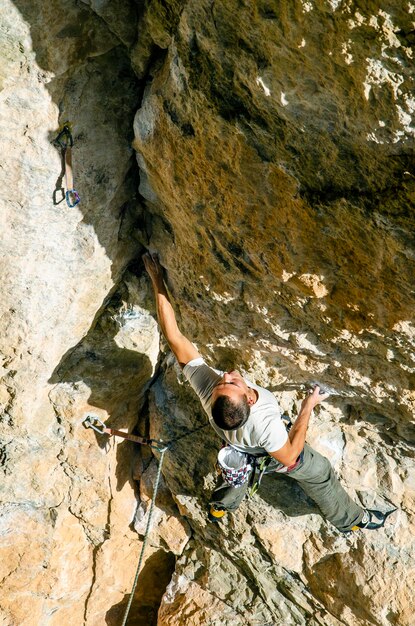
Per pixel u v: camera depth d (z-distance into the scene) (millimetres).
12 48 3609
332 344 4270
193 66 3545
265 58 3215
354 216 3496
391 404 4508
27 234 4332
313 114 3275
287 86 3221
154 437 5734
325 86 3127
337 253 3723
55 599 6148
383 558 5203
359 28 2842
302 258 3859
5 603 6008
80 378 5336
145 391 5777
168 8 3523
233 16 3189
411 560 5152
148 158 4172
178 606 6027
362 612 5340
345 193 3471
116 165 4336
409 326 3826
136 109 4164
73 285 4719
